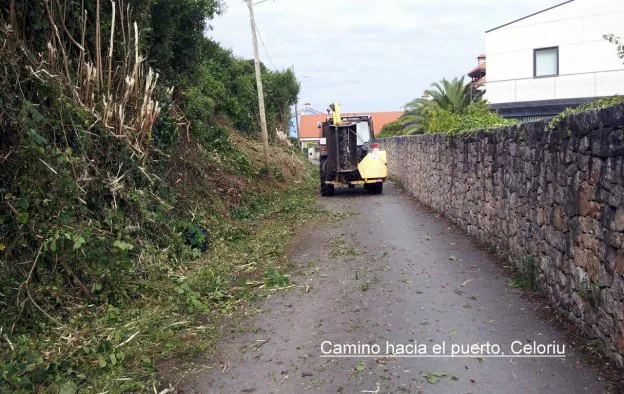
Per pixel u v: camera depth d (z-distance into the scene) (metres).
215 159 13.96
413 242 9.37
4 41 5.84
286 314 5.85
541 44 21.62
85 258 5.94
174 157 10.35
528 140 6.56
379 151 17.92
